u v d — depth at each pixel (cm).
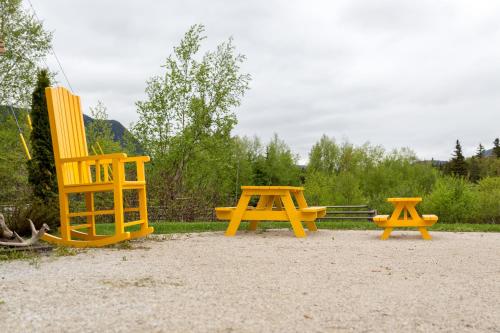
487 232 1023
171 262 568
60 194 724
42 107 988
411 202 846
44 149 977
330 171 4691
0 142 1991
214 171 2372
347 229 1101
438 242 802
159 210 1534
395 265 557
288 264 560
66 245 717
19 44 2158
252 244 761
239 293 406
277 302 377
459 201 1622
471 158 6569
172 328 309
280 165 4400
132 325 314
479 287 437
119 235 703
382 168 3712
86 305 363
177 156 2227
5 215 834
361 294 407
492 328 316
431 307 366
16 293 401
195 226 1114
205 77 2311
